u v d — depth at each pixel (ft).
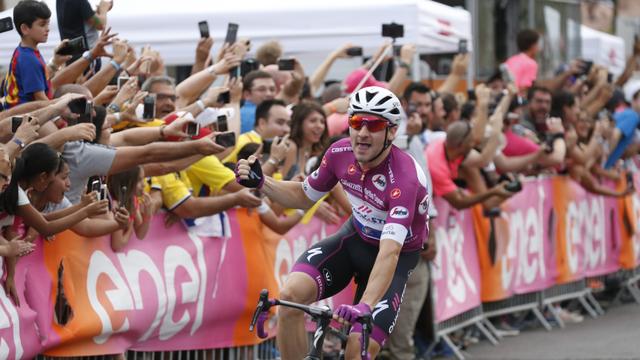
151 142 43.32
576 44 115.96
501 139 68.64
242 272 50.65
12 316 37.40
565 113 79.15
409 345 57.31
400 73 64.49
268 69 64.28
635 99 85.92
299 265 39.42
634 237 88.79
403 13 72.84
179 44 71.87
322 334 32.48
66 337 40.55
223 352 50.39
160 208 46.09
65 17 50.49
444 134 64.59
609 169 84.94
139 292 44.29
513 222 70.59
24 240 37.93
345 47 68.18
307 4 73.46
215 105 52.90
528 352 63.87
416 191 38.22
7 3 83.66
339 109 60.95
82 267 41.63
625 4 146.00
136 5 72.38
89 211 38.14
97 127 41.47
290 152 52.95
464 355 62.90
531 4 103.86
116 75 52.47
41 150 37.09
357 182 39.22
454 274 62.90
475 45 97.81
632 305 86.84
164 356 46.73
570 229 78.59
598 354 62.90
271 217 52.21
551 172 76.95
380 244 37.35
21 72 42.86
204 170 48.98
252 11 72.95
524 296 72.84
